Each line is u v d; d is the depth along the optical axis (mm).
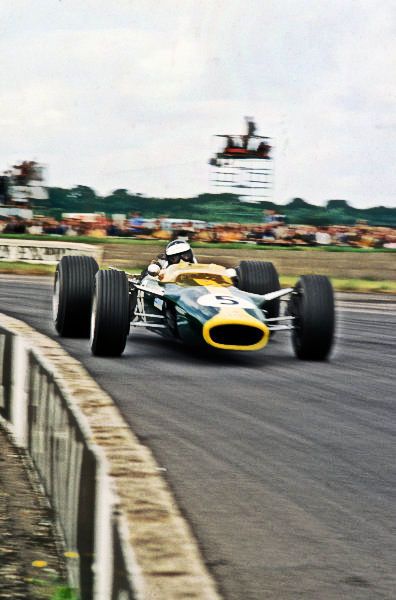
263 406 10562
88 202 62500
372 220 62906
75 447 7859
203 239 62875
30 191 61031
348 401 11094
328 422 9781
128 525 5922
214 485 7133
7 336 15594
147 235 61688
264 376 12852
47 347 14383
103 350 13938
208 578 5129
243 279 16281
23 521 6309
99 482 6852
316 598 5082
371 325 21812
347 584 5289
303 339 14344
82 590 5148
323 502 6828
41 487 7090
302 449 8484
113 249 48312
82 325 15945
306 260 46344
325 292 14469
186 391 11336
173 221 63250
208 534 6020
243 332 13367
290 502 6789
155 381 11969
